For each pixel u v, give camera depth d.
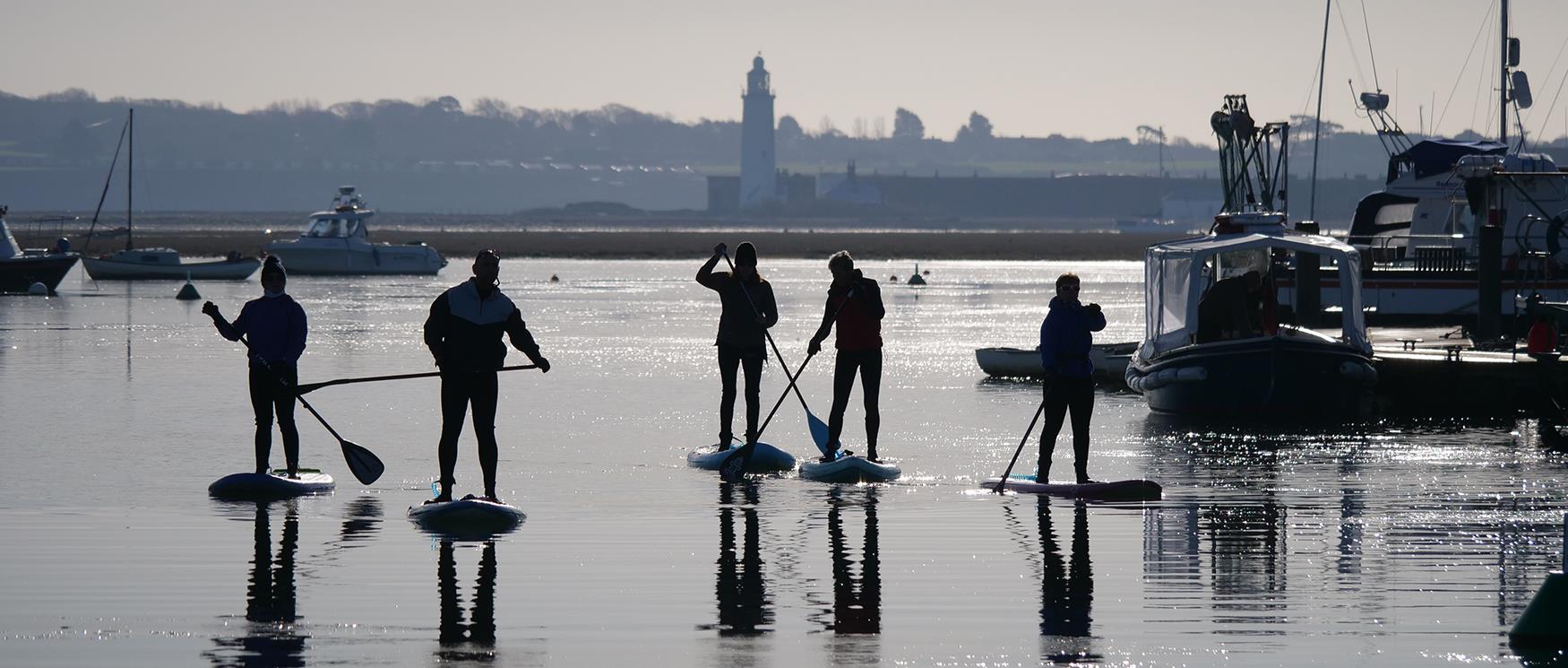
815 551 44.75
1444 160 142.25
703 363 112.81
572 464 62.16
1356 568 42.44
